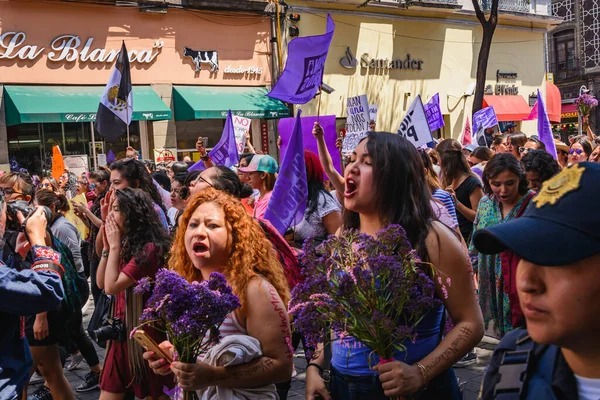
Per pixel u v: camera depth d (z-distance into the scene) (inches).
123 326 155.8
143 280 106.2
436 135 995.9
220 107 732.7
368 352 95.7
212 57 747.4
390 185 98.7
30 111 602.5
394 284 83.7
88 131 667.4
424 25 958.4
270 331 103.3
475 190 236.8
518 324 160.2
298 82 269.0
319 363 108.6
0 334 109.3
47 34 635.5
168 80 718.5
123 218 155.8
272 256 113.2
